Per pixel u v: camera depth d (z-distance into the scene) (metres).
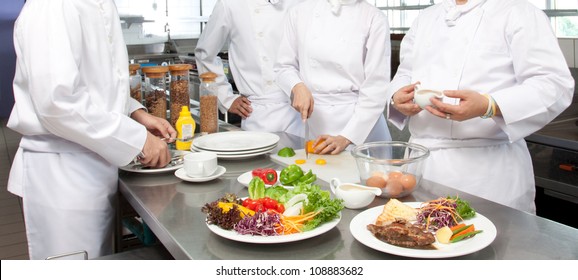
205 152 1.67
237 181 1.64
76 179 1.64
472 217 1.21
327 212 1.20
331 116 2.35
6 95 7.46
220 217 1.19
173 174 1.74
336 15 2.31
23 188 1.68
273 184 1.55
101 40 1.61
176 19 6.83
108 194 1.71
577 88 2.66
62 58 1.45
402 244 1.07
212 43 2.81
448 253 1.02
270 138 2.01
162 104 2.22
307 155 1.91
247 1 2.67
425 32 1.90
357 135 2.16
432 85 1.81
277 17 2.67
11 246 3.45
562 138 2.31
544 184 2.42
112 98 1.65
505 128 1.64
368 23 2.30
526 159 1.86
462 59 1.75
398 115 1.99
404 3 4.03
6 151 5.87
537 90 1.59
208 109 2.26
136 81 2.15
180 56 4.97
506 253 1.09
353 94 2.36
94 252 1.70
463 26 1.76
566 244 1.12
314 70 2.37
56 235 1.66
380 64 2.26
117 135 1.56
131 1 6.58
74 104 1.47
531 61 1.63
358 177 1.64
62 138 1.64
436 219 1.17
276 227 1.15
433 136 1.83
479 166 1.77
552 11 2.88
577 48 2.70
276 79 2.43
